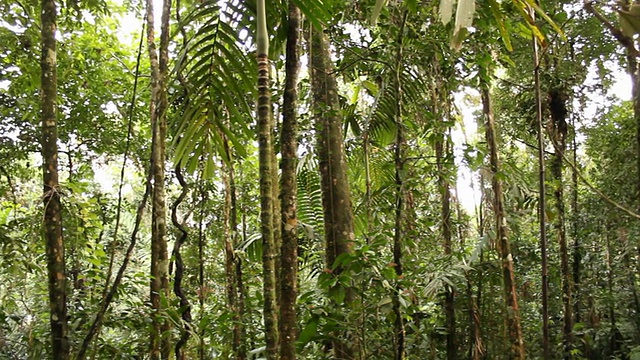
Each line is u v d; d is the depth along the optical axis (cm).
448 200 604
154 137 359
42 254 455
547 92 673
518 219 569
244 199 775
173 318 371
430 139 411
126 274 399
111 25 740
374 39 451
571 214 887
